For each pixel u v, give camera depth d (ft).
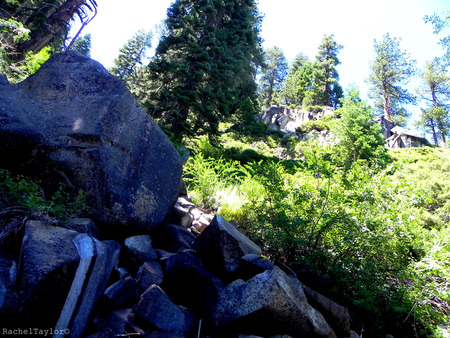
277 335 9.27
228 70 61.11
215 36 61.87
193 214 18.54
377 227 14.39
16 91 12.96
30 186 10.28
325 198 15.66
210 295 10.18
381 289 13.06
